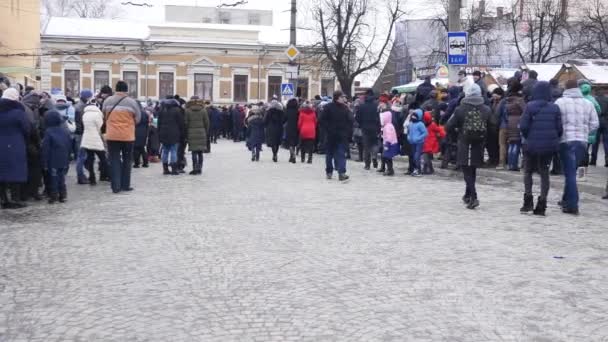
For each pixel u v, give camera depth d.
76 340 5.64
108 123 14.51
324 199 13.42
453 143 18.77
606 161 18.75
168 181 16.77
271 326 5.93
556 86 15.64
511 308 6.45
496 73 26.73
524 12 48.22
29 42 43.47
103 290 7.09
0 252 8.84
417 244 9.23
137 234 9.97
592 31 45.47
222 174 18.48
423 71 40.69
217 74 61.69
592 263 8.19
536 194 14.19
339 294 6.89
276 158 23.00
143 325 5.99
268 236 9.77
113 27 62.66
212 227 10.48
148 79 60.75
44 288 7.17
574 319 6.15
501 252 8.76
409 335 5.71
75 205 12.84
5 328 5.94
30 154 12.95
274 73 62.53
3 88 14.42
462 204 12.80
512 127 17.11
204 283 7.32
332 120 16.56
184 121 18.28
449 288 7.11
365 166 19.67
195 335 5.72
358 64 49.56
